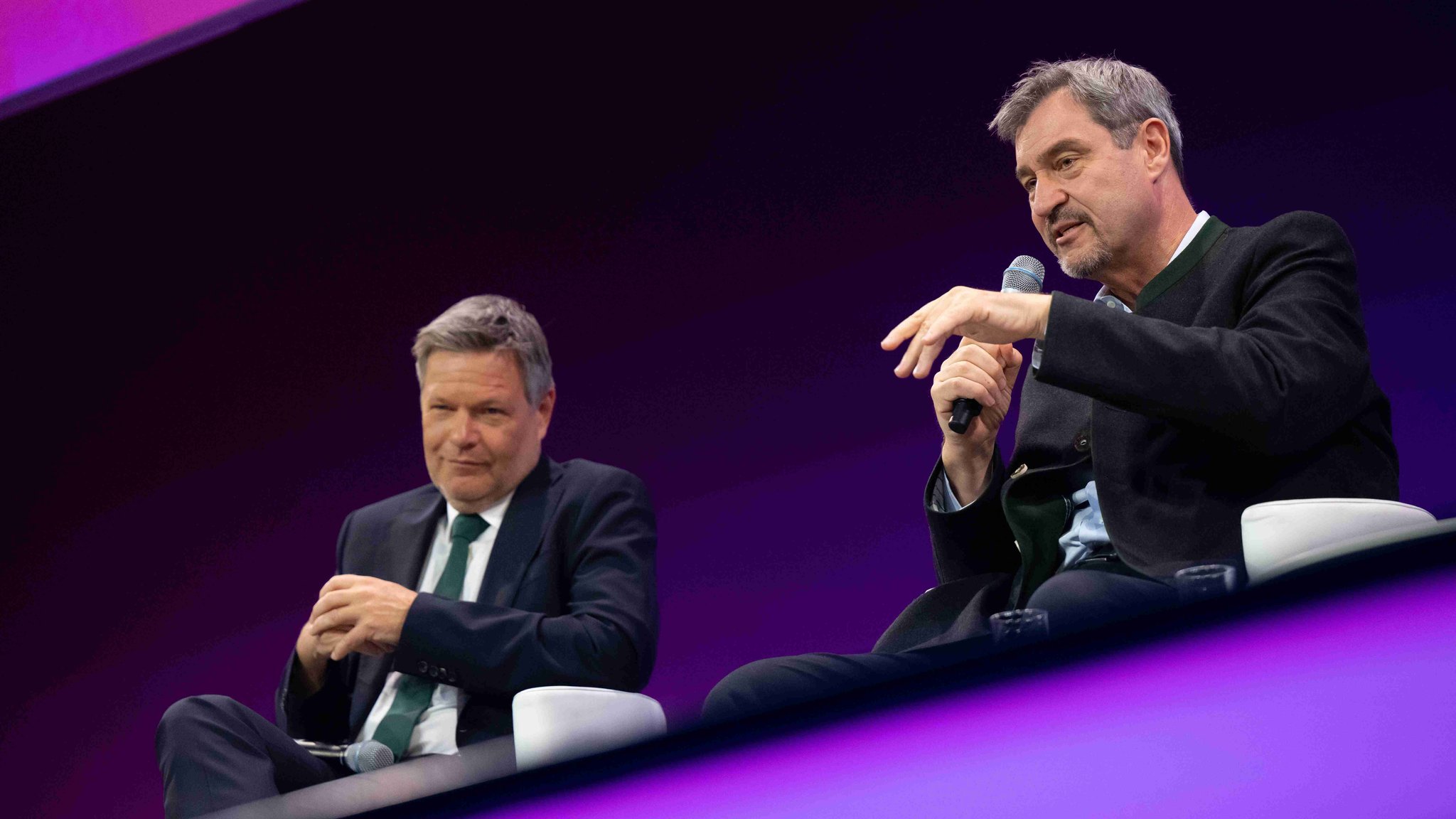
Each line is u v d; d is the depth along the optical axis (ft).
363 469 40.09
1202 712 12.33
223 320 42.52
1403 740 11.66
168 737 19.36
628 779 14.55
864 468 34.09
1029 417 21.80
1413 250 28.63
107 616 42.01
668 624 35.27
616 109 38.70
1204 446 18.95
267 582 40.40
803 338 35.58
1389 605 12.28
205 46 42.83
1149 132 21.65
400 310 40.55
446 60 40.65
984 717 13.20
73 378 43.98
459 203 40.27
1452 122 28.53
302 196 42.01
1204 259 20.72
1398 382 28.37
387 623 22.27
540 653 22.02
